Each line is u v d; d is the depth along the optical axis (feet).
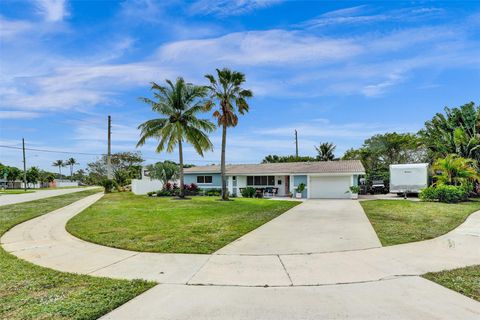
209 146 78.23
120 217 41.57
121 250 23.93
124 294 14.97
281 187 93.76
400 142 122.83
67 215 46.19
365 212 46.88
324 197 84.38
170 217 41.55
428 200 63.10
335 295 14.87
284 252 23.11
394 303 13.84
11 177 236.43
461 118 82.17
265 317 12.57
